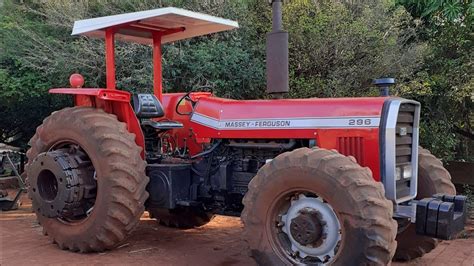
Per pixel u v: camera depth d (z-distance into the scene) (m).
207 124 4.66
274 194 3.64
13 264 4.23
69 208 4.53
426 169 4.33
